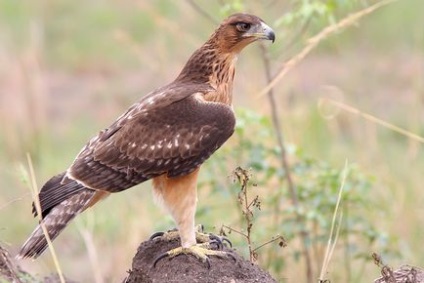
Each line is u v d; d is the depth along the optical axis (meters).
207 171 13.35
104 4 28.20
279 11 16.45
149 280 10.20
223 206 13.70
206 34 20.02
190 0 14.06
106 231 15.51
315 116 18.06
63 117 22.98
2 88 23.23
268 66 14.04
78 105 23.59
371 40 24.52
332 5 13.06
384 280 10.32
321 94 21.14
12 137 20.44
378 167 16.48
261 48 14.03
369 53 24.14
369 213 15.08
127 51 25.61
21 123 20.78
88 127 22.30
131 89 23.97
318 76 22.69
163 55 19.14
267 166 13.41
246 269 10.11
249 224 10.52
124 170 10.34
